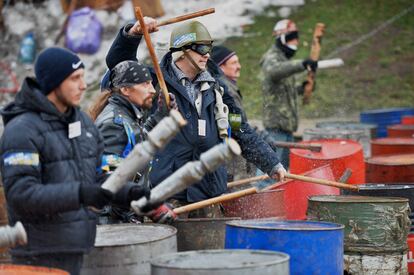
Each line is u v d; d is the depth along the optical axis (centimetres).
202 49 859
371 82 2706
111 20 2395
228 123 877
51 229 632
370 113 1970
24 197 609
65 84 632
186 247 800
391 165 1241
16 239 570
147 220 839
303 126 2214
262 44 2688
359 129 1616
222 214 887
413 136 1700
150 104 823
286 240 706
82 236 641
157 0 2469
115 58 880
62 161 635
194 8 2667
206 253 650
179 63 868
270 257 632
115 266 670
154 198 604
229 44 2689
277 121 1511
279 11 2906
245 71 2536
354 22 2988
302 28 2878
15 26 2433
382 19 3022
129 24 874
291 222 777
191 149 854
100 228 755
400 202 887
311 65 1485
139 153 593
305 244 706
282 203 918
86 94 2127
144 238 729
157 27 862
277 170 906
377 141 1530
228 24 2741
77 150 645
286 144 1317
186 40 858
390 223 880
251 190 815
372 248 879
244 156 919
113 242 720
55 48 634
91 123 670
